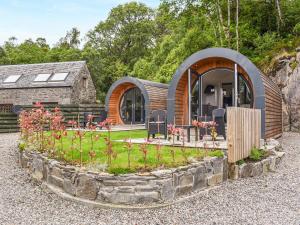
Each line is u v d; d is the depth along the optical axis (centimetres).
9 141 1328
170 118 1284
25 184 703
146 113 1709
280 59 1944
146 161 623
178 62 2672
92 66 3931
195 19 2452
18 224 482
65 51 4381
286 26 2383
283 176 773
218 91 1588
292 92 1872
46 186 655
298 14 2392
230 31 2414
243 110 785
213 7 2481
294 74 1877
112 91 2005
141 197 545
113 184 548
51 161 656
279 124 1594
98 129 1459
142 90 1750
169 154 704
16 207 558
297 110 1848
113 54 4712
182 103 1386
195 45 2427
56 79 2569
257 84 1096
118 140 993
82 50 4384
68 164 620
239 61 1149
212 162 671
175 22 2645
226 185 683
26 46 5031
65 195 591
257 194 630
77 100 2588
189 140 906
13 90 2625
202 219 500
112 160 634
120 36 4703
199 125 841
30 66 2842
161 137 1054
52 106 1994
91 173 565
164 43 3397
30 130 920
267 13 2483
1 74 2823
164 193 558
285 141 1393
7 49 5262
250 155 813
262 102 1081
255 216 514
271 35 2314
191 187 612
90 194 566
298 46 1933
